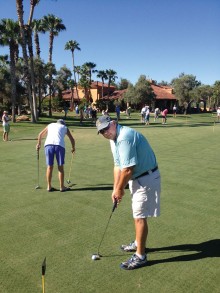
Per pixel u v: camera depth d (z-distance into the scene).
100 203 5.97
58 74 60.28
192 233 4.69
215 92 68.88
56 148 6.55
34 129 22.77
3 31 27.72
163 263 3.88
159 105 62.69
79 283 3.48
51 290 3.36
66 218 5.26
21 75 40.06
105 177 7.94
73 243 4.39
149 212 3.77
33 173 8.45
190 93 59.78
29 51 29.17
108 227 4.90
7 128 15.93
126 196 6.35
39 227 4.91
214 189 6.87
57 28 44.31
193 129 21.66
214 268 3.76
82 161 10.03
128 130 3.63
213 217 5.29
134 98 56.66
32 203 5.99
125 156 3.57
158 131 20.12
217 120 35.59
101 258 4.00
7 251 4.16
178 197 6.31
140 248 3.79
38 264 3.85
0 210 5.63
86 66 62.16
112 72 62.41
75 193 6.60
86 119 36.25
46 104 51.81
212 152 11.66
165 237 4.56
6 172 8.58
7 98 39.53
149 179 3.71
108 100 61.66
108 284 3.47
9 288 3.39
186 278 3.57
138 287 3.41
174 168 8.91
